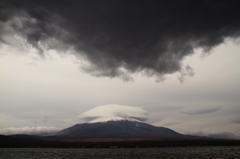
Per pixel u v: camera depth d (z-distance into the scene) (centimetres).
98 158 14825
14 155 17725
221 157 13788
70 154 19488
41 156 16862
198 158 13375
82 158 14950
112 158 14675
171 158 13788
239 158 12988
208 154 16588
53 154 19400
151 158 14125
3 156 16562
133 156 16262
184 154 17250
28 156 16712
